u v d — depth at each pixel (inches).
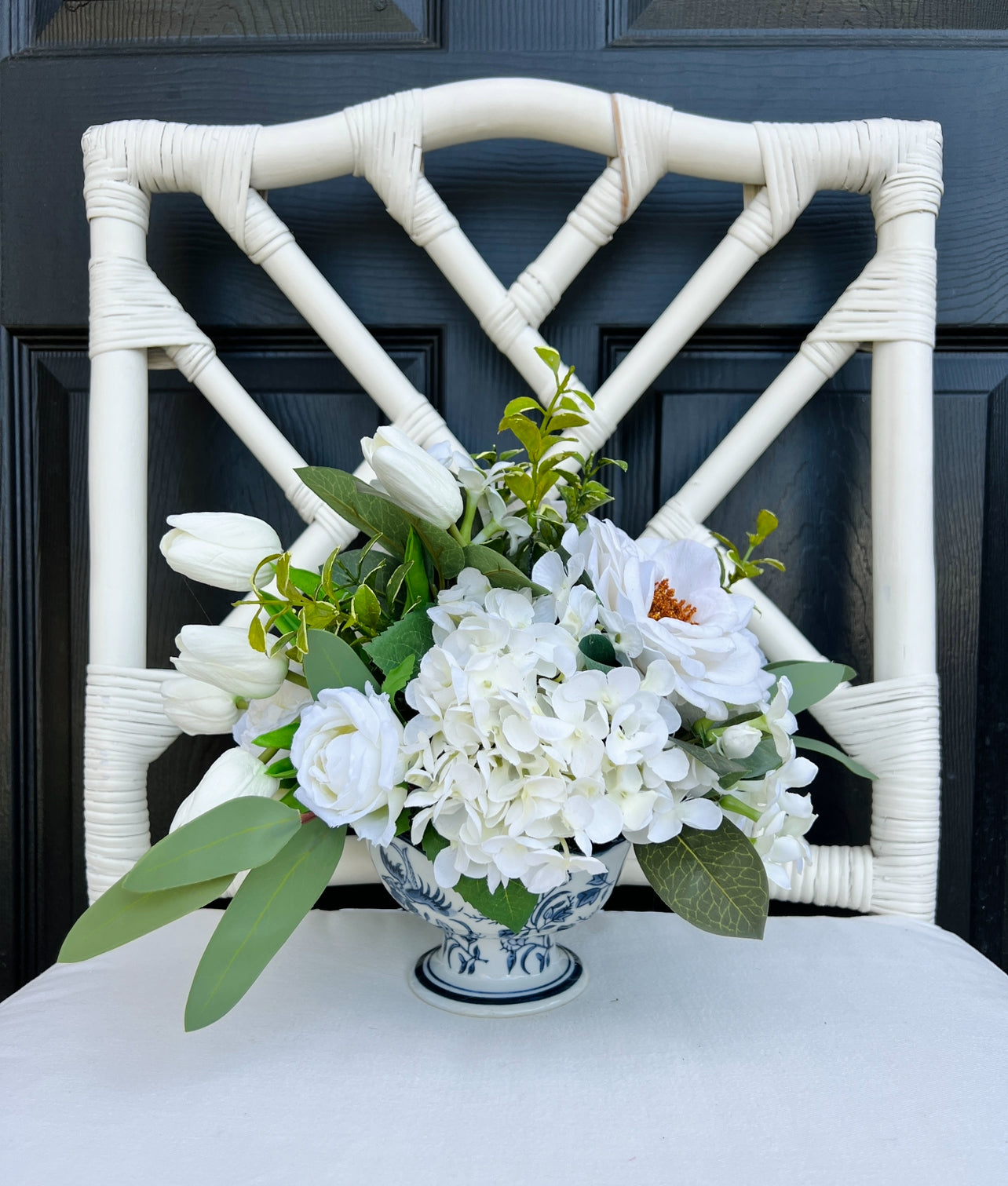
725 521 29.2
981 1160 13.9
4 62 28.5
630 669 14.3
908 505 24.6
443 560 16.7
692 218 28.4
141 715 24.8
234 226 25.4
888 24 27.9
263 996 19.5
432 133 25.0
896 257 24.8
